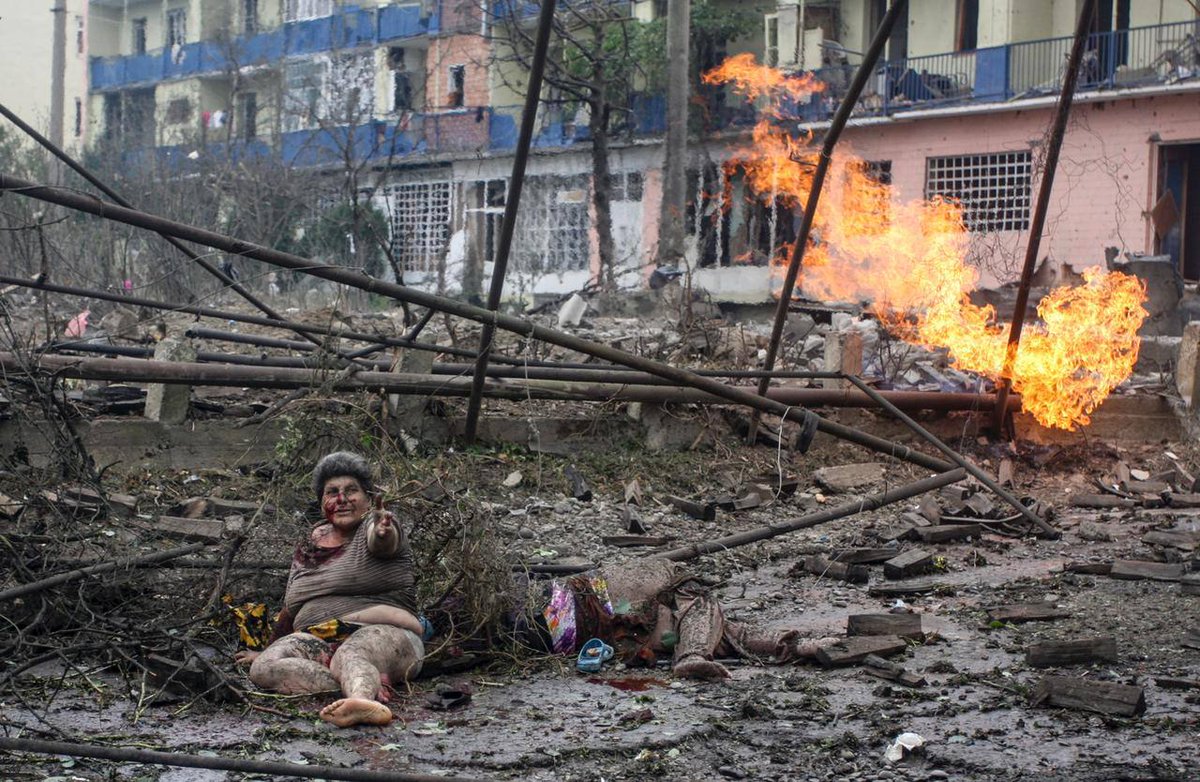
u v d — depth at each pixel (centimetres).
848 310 2216
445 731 554
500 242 883
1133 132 2756
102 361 933
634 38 3312
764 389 1177
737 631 688
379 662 598
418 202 3809
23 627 647
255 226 2748
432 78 3938
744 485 1157
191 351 1036
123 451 1005
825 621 769
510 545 887
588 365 1155
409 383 1048
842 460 1255
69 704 581
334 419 851
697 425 1231
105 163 3148
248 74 4209
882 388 1385
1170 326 2031
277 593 699
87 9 4809
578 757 521
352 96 3484
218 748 523
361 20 4028
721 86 3347
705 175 3347
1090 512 1164
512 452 1147
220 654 650
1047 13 2989
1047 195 1166
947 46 3130
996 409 1319
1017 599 817
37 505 737
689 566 923
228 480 999
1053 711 579
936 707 584
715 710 584
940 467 1098
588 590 676
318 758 514
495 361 1059
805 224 1082
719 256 3312
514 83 3769
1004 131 2927
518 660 663
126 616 671
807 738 543
